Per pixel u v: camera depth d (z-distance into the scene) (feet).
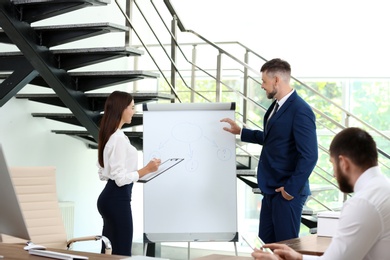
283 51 24.31
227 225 15.30
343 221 7.50
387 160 23.47
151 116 15.79
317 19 23.93
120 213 13.57
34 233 13.47
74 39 16.74
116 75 17.25
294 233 13.62
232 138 15.52
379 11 23.25
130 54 16.97
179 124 15.70
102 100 18.30
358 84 23.91
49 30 16.62
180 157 15.56
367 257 7.56
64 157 22.31
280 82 13.74
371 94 23.79
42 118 21.22
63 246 13.79
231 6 24.98
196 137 15.62
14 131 20.02
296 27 24.14
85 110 18.15
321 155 24.22
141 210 26.30
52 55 17.07
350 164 7.66
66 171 22.40
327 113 24.22
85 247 23.58
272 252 8.38
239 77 25.03
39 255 8.59
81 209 23.24
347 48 23.66
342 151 7.70
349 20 23.58
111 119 13.56
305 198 13.80
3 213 8.05
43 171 14.02
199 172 15.46
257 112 24.95
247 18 24.76
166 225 15.34
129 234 13.70
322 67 23.93
